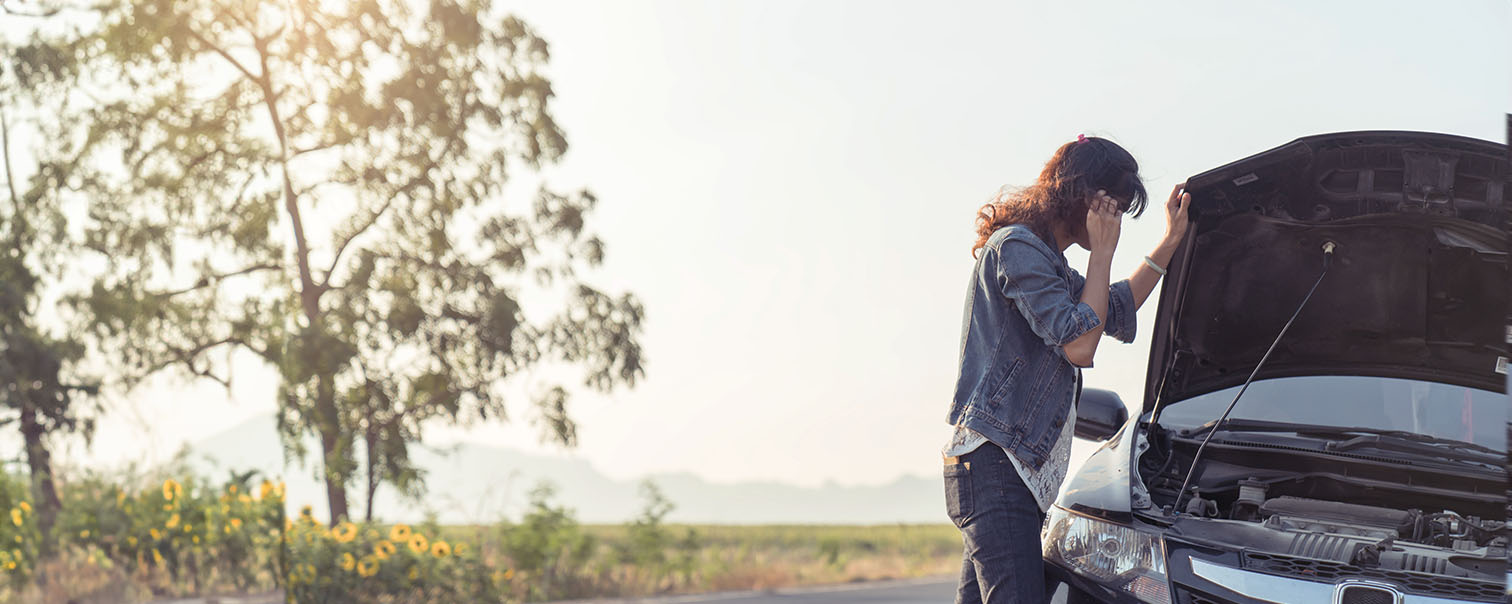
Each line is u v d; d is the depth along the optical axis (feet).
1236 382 15.65
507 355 52.49
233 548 32.07
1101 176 12.51
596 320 57.57
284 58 42.47
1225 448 14.70
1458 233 14.21
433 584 36.68
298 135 44.24
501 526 41.98
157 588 30.55
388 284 49.62
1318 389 15.53
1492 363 14.92
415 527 38.63
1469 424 15.05
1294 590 11.62
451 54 51.78
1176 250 14.73
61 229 30.30
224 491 32.22
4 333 28.99
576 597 41.68
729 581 48.19
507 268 54.39
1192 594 12.21
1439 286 14.71
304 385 37.14
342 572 34.50
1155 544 12.74
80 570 29.37
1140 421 15.44
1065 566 13.41
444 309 51.16
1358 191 14.11
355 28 46.57
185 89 36.24
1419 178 13.83
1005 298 12.75
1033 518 12.65
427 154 50.31
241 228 38.27
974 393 12.73
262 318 36.45
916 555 69.97
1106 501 13.66
